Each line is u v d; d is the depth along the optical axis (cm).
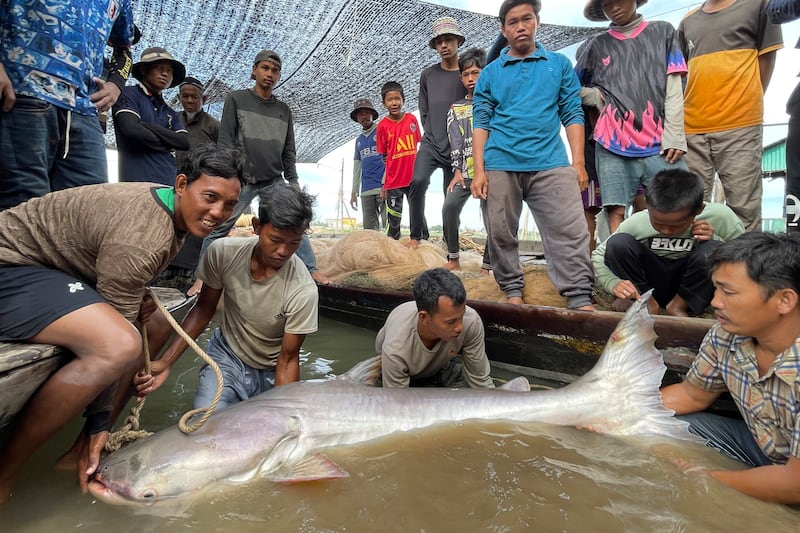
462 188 495
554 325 317
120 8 327
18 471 182
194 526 169
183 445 200
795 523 168
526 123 365
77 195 194
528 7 362
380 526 164
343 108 1048
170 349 276
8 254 189
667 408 247
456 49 559
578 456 215
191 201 192
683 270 333
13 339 178
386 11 693
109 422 209
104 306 183
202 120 585
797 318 184
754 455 217
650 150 395
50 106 269
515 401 255
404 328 286
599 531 160
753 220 419
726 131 413
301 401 235
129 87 425
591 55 427
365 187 855
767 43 398
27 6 258
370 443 228
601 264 351
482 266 498
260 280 279
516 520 165
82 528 169
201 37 734
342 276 504
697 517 169
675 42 393
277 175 525
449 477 196
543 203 366
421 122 586
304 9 682
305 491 189
